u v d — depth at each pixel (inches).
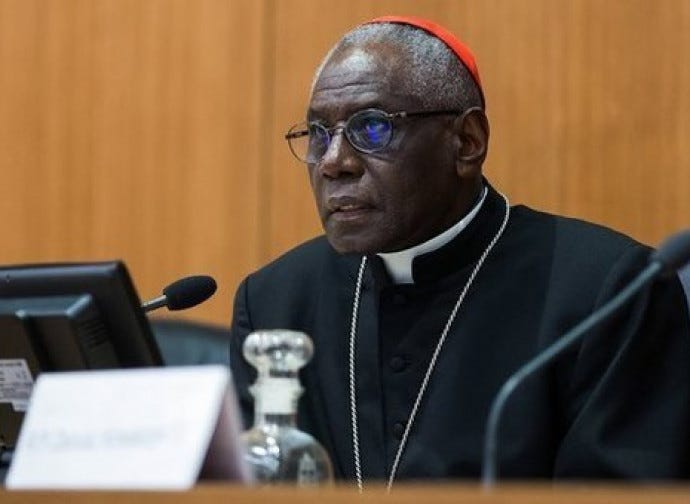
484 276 385.1
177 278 632.4
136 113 647.1
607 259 375.9
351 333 392.2
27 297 302.5
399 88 364.2
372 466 376.5
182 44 641.0
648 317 356.2
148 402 240.7
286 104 617.0
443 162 372.5
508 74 572.4
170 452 234.5
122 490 225.8
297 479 267.7
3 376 307.0
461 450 361.1
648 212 548.1
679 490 192.7
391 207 363.9
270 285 413.4
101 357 300.4
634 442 342.0
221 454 249.1
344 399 386.0
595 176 557.0
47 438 245.9
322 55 612.1
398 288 388.8
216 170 629.3
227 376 238.5
